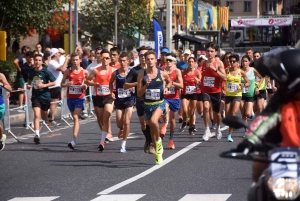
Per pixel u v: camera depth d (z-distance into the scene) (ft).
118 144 96.27
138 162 79.10
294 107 33.37
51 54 123.65
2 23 175.73
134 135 108.17
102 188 62.75
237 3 596.70
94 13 233.76
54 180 67.62
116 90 87.66
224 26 319.88
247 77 103.71
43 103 99.30
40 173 72.23
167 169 73.67
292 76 32.60
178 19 279.90
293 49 33.50
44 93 99.30
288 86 32.71
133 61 139.33
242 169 72.69
